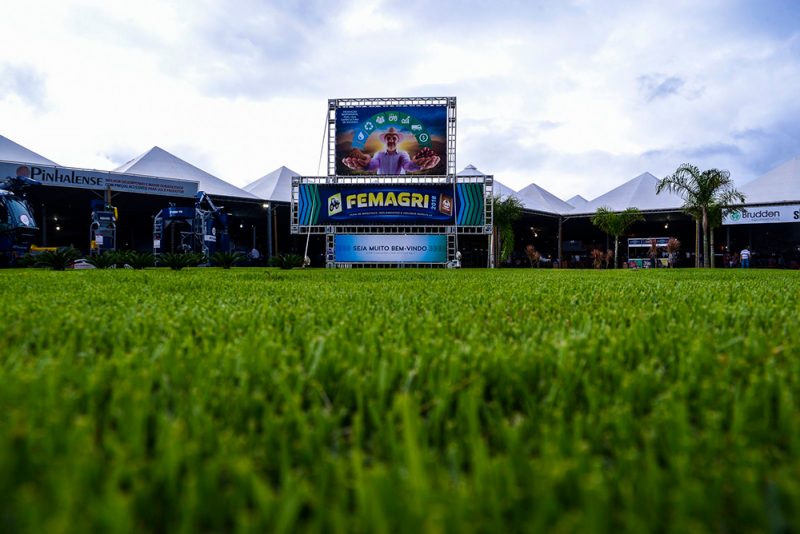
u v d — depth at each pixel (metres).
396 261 24.77
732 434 0.76
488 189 27.20
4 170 29.66
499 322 1.98
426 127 24.62
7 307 2.31
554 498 0.54
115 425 0.85
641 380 1.03
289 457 0.71
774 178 41.00
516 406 1.02
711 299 3.07
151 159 40.84
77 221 47.31
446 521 0.49
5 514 0.54
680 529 0.49
